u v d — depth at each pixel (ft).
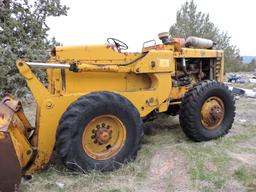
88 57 14.69
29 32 33.17
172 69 16.29
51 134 12.85
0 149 10.56
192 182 12.51
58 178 12.61
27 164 12.51
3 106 12.71
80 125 12.45
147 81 16.11
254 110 27.02
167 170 13.61
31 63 12.65
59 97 12.94
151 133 18.71
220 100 17.70
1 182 10.69
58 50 14.24
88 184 12.17
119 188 11.90
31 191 11.65
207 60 19.85
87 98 12.71
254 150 16.19
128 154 13.66
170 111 19.11
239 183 12.55
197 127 16.70
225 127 17.97
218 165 13.96
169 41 17.70
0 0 30.83
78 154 12.55
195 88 16.76
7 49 28.43
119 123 13.51
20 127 12.92
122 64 15.16
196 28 81.82
